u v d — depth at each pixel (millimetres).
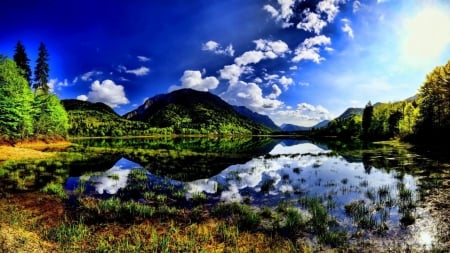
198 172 29062
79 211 15820
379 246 11039
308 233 12469
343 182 22875
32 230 12789
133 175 26859
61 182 23344
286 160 39219
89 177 25500
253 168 31719
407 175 25094
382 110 100562
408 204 16094
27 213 15445
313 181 23656
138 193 20078
